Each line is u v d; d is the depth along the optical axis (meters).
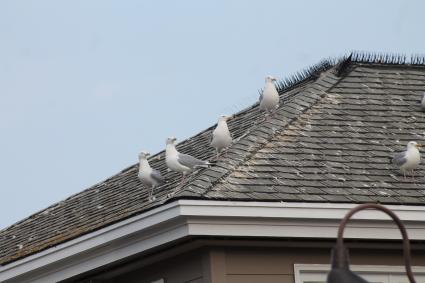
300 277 17.28
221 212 16.45
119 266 18.11
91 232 17.81
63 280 18.78
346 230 17.17
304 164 18.41
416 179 18.47
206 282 16.83
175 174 19.56
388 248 17.89
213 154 19.89
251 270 17.03
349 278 10.44
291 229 16.88
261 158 18.34
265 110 20.09
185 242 16.84
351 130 19.91
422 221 17.47
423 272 18.08
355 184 17.95
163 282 17.78
